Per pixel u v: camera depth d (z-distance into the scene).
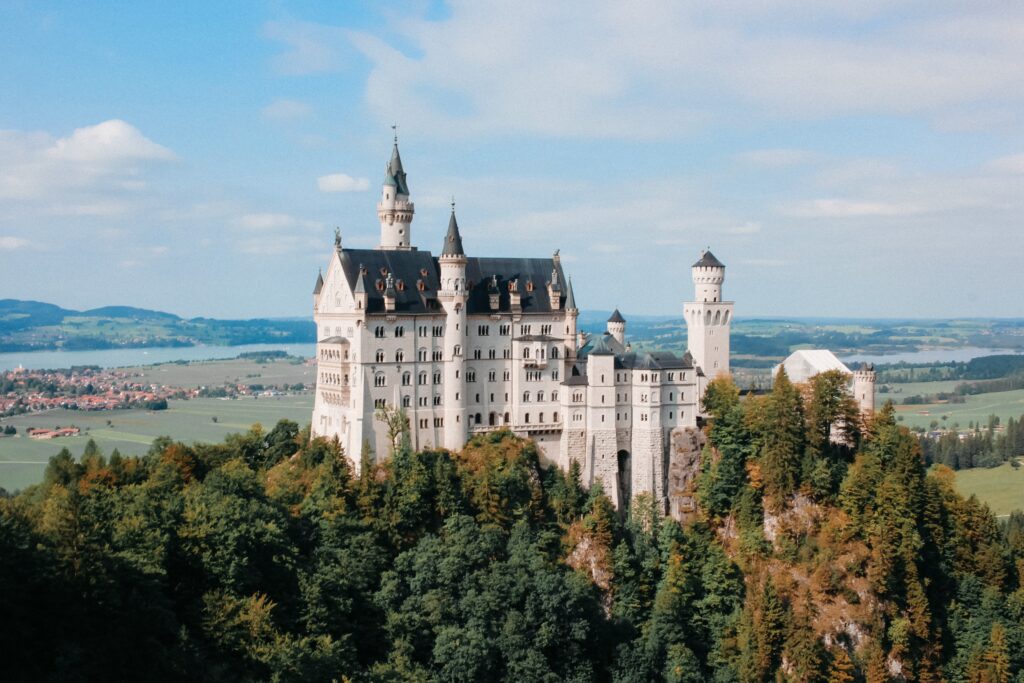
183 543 135.50
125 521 133.62
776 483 193.25
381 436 192.75
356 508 179.12
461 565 169.38
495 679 159.38
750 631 171.38
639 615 181.38
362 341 190.25
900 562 183.12
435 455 191.75
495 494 185.00
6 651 108.06
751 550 190.00
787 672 168.12
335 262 199.38
